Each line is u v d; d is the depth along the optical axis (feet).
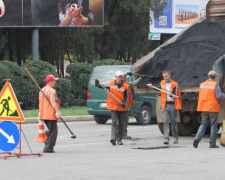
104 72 84.79
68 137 66.28
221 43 63.62
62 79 110.73
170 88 58.03
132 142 60.18
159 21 173.88
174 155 48.65
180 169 40.70
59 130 76.18
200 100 54.19
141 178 36.88
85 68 117.60
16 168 41.37
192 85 61.98
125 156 48.06
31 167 41.83
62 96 110.93
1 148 47.62
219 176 37.86
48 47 147.64
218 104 53.98
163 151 51.70
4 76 100.17
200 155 48.62
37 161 45.09
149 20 153.69
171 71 64.34
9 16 124.16
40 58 148.97
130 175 38.04
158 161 44.80
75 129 78.07
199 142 60.03
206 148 54.13
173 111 58.08
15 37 145.28
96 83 56.70
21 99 104.94
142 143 59.11
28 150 53.16
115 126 56.90
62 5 128.16
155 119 92.73
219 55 62.44
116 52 156.04
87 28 145.89
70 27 142.10
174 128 58.54
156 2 151.74
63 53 155.84
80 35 146.00
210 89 53.72
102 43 153.89
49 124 50.85
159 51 66.64
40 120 51.13
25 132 72.54
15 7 124.57
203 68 62.49
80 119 97.96
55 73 111.24
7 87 47.57
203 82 58.34
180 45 65.82
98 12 130.93
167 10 177.06
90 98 85.76
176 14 179.42
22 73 104.42
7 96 47.57
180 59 64.90
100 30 146.72
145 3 148.87
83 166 42.16
